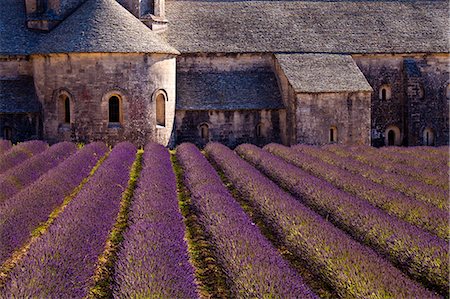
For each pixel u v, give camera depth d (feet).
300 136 120.67
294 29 138.41
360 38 138.62
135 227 45.68
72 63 111.86
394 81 139.13
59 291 31.96
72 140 113.60
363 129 124.47
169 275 33.76
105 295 38.42
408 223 49.98
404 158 95.71
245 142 126.00
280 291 31.99
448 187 68.13
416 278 40.22
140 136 114.62
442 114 141.28
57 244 39.40
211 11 139.85
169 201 56.54
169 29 132.05
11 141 116.47
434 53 138.31
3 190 61.05
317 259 40.70
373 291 32.09
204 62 129.70
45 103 115.96
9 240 43.57
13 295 31.01
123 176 74.54
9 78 121.19
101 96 112.27
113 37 111.86
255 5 144.15
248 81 129.90
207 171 76.95
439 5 152.97
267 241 44.19
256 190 63.41
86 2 121.49
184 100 123.24
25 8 127.95
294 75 123.85
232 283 36.52
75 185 70.38
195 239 52.03
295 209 53.36
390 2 152.05
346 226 51.72
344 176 73.46
